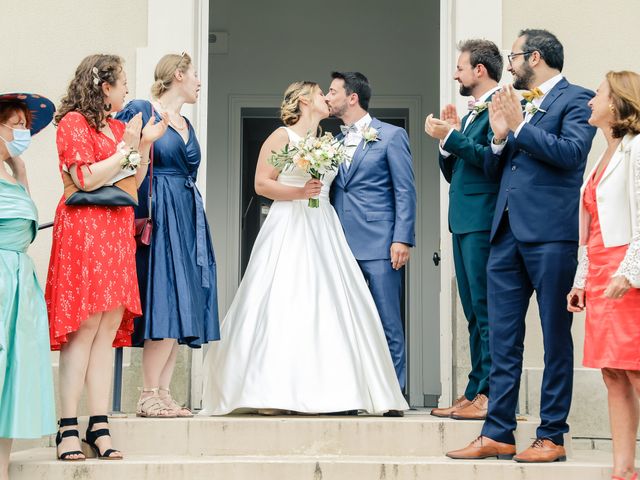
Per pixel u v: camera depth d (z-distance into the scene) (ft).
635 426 14.57
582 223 14.93
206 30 21.91
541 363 20.40
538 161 15.75
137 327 16.94
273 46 30.07
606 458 17.48
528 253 15.64
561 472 14.92
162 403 17.28
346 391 17.01
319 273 18.06
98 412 15.55
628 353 13.83
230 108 29.89
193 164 17.79
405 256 18.62
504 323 15.89
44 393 14.53
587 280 14.64
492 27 21.17
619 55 21.16
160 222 17.12
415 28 30.09
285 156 18.31
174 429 16.28
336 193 19.22
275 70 29.96
